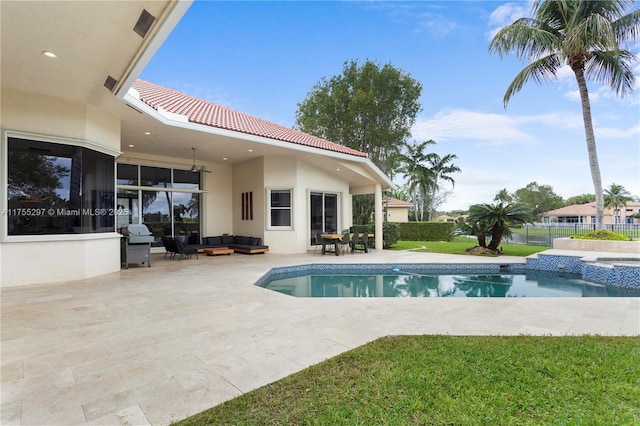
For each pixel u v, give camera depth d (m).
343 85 20.39
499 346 3.41
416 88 20.27
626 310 4.88
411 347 3.39
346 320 4.42
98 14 4.09
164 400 2.44
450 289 7.93
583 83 12.13
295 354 3.28
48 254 6.86
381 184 15.27
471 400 2.43
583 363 3.00
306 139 13.46
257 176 13.34
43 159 6.76
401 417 2.22
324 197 14.38
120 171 12.05
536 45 12.24
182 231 13.56
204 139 10.23
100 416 2.23
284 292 7.68
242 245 12.91
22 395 2.50
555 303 5.31
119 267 8.54
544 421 2.18
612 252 10.60
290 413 2.27
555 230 17.44
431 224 21.97
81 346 3.50
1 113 6.34
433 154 30.19
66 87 6.34
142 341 3.64
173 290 6.29
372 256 12.16
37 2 3.86
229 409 2.31
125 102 6.79
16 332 3.93
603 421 2.17
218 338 3.74
